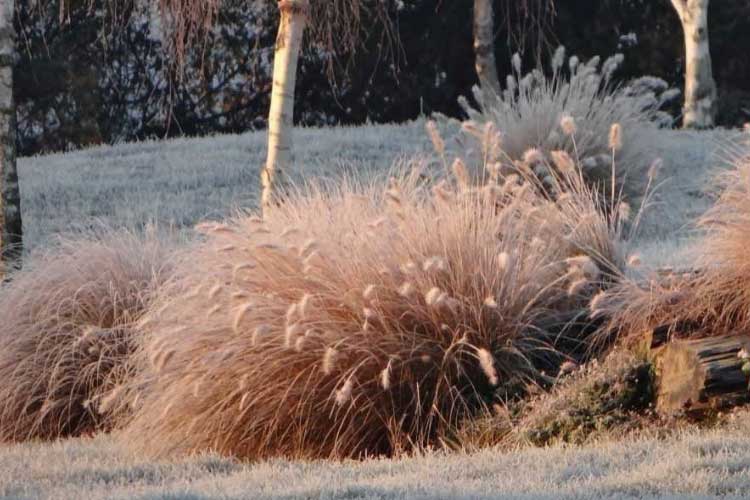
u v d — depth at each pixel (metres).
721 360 10.05
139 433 11.85
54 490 9.38
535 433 10.20
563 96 22.30
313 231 11.98
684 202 24.61
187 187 30.62
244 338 11.36
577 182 13.31
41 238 26.53
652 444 9.02
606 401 10.44
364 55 45.94
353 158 31.52
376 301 11.20
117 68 48.31
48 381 13.95
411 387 11.01
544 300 11.81
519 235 12.20
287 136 16.23
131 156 35.00
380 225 11.78
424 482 8.35
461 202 12.28
